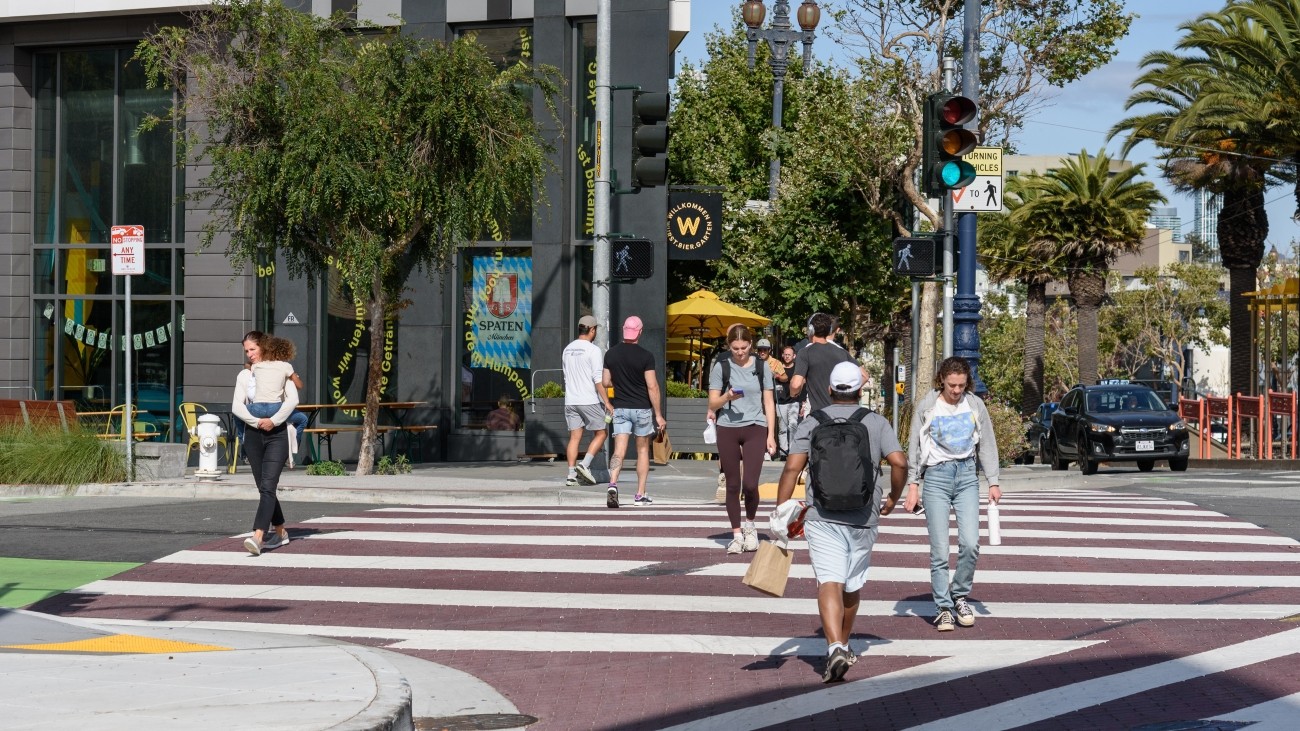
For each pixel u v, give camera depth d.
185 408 23.36
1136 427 26.44
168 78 20.55
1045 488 21.16
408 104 18.64
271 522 13.11
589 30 24.16
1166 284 80.50
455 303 24.70
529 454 23.17
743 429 12.50
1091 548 13.09
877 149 30.06
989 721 7.11
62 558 12.74
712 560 12.35
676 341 31.52
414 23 24.30
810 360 12.69
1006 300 84.19
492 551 12.91
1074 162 51.22
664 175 17.20
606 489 17.11
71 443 18.72
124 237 18.34
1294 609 10.12
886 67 29.61
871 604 10.50
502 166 18.75
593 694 8.12
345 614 10.46
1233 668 8.13
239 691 7.29
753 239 33.22
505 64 24.42
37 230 27.34
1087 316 51.44
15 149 27.08
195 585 11.54
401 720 6.91
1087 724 6.97
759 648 9.15
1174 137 38.75
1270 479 21.80
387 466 20.11
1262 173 41.84
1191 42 38.62
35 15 26.14
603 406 17.19
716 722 7.37
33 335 27.28
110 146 27.06
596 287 18.19
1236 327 42.94
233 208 19.94
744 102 40.84
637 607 10.49
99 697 7.13
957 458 9.55
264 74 18.80
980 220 53.62
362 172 18.22
